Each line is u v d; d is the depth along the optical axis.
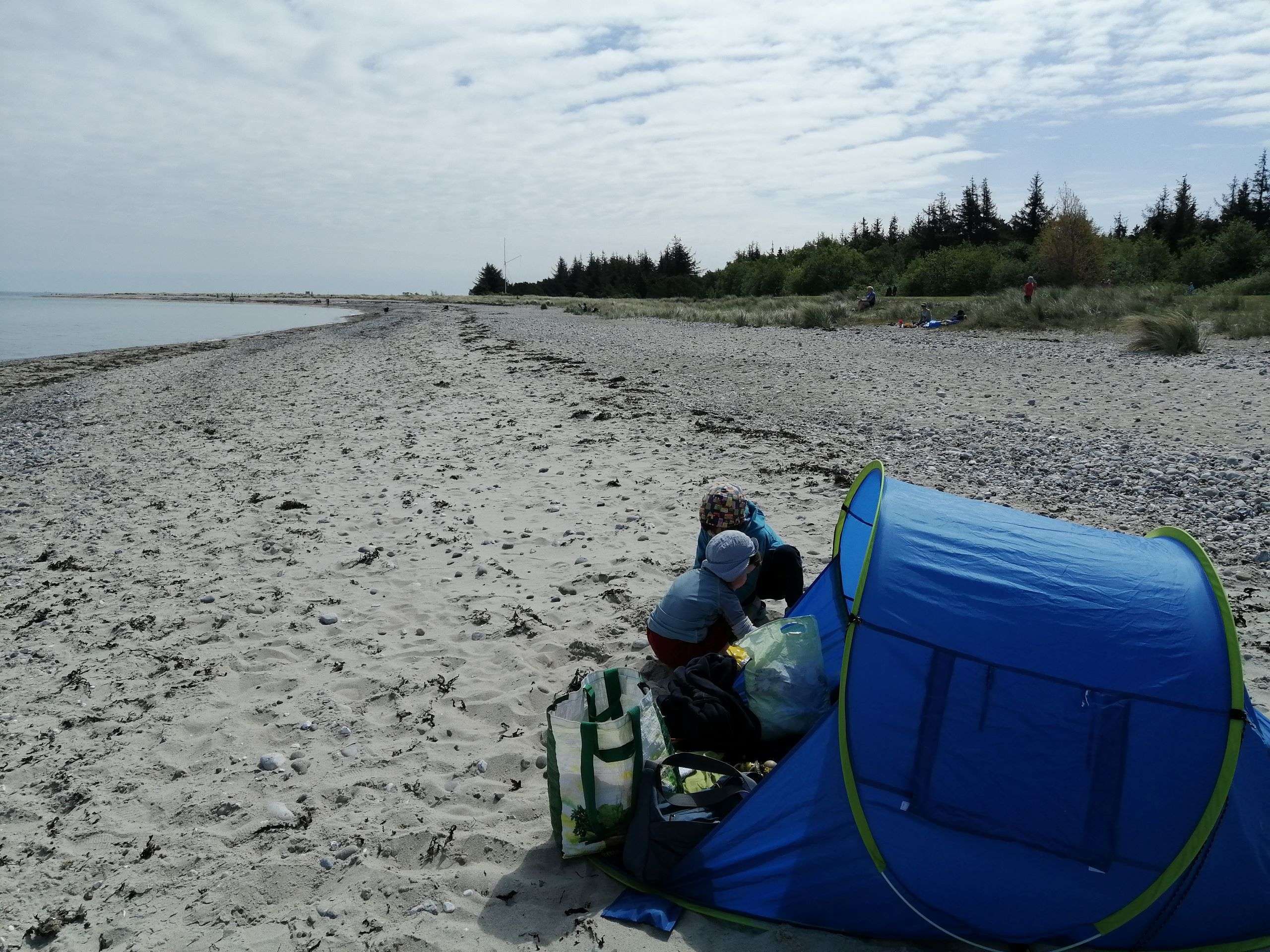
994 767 2.97
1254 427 10.51
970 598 3.13
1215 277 47.97
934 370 17.11
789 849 3.19
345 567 7.32
